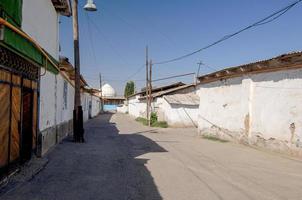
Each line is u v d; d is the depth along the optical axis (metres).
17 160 8.33
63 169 9.26
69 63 16.11
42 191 6.91
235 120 17.88
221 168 10.27
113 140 17.47
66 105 18.55
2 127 7.08
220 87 19.70
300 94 13.07
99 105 65.38
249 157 12.77
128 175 8.76
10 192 6.73
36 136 10.55
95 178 8.29
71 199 6.44
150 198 6.70
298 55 12.79
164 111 32.44
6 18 6.95
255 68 15.84
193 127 31.06
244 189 7.71
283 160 12.27
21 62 8.45
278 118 14.28
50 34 13.07
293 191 7.74
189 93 34.19
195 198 6.82
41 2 11.16
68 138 17.36
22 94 8.62
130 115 58.75
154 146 15.30
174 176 8.84
